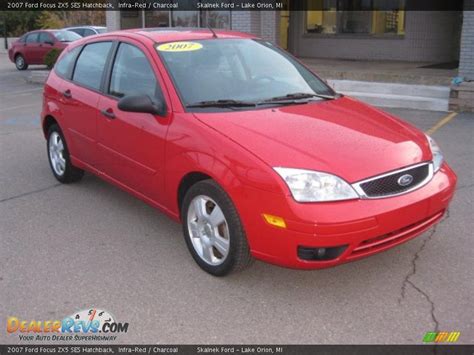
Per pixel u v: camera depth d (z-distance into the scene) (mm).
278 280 3922
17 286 3877
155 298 3707
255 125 3926
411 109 10281
